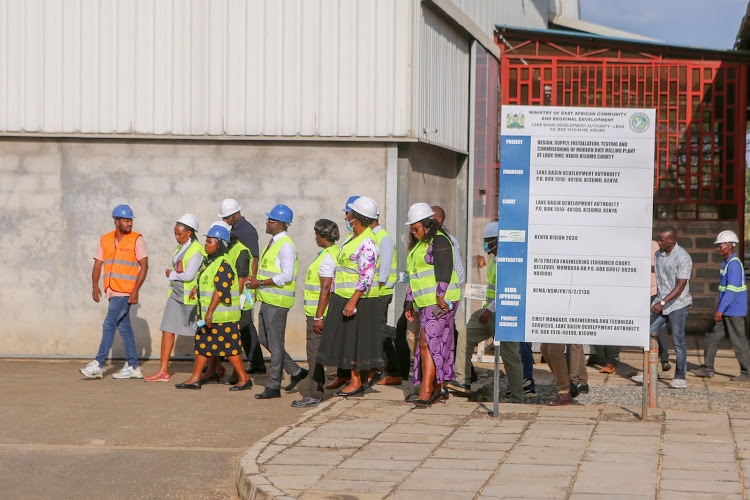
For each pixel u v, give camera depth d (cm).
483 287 1027
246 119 1214
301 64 1205
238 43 1213
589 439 772
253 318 1252
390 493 618
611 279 856
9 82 1242
